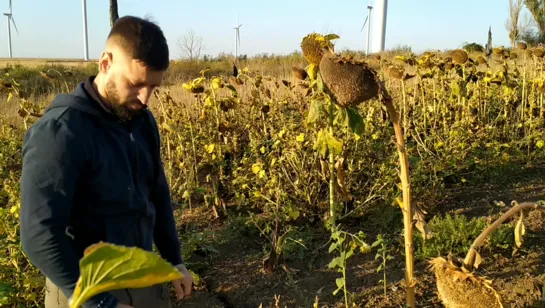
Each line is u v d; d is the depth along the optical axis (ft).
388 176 14.78
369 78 6.77
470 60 22.06
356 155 15.60
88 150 5.88
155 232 7.98
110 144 6.22
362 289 11.88
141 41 5.65
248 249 14.28
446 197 16.76
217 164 18.31
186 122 19.93
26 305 10.69
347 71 6.77
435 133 18.99
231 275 12.98
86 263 2.60
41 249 5.50
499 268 12.23
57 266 5.54
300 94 21.39
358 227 14.82
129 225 6.54
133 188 6.55
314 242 14.16
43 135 5.61
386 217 14.58
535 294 11.07
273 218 14.61
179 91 33.42
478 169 18.44
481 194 17.03
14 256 10.57
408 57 21.09
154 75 5.87
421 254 12.84
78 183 5.99
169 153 17.72
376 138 16.38
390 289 11.74
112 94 6.00
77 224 6.19
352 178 14.92
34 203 5.49
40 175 5.52
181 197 17.85
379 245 13.61
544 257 12.48
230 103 17.54
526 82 24.61
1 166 20.06
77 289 2.66
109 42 5.81
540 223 14.11
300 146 15.12
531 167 19.03
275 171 15.30
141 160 6.85
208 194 17.07
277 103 22.09
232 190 17.24
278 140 15.88
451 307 6.24
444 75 23.31
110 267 2.63
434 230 13.32
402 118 20.44
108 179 6.13
